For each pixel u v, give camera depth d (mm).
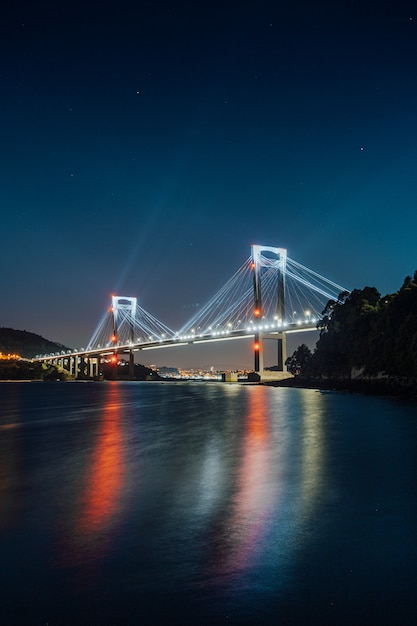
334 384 101500
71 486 18969
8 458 25328
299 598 9930
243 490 18047
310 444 29031
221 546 12484
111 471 21797
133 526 14055
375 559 11656
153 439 32125
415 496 17047
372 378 86250
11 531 13688
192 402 71125
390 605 9680
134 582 10586
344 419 42625
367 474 20594
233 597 9969
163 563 11484
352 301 109625
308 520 14469
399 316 84375
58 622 9164
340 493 17469
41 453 26891
